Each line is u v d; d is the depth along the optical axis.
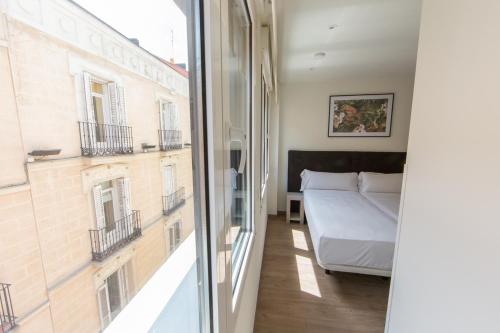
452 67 0.74
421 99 0.92
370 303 1.97
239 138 1.14
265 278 2.31
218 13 0.49
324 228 2.25
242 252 1.22
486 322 0.58
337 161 3.98
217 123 0.50
